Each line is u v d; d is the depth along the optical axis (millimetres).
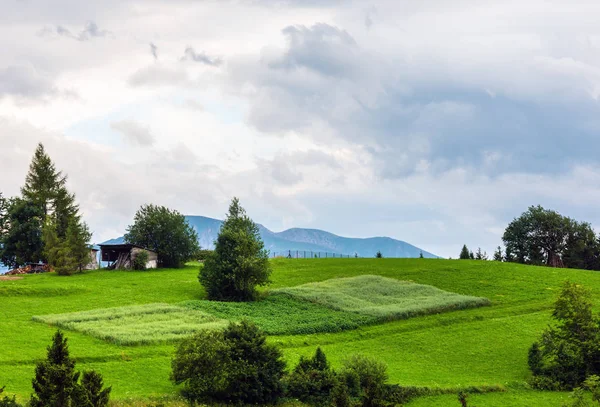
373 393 46500
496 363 63469
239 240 87875
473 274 105688
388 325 75188
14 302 81125
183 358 50125
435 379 58062
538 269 110938
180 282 100062
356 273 109750
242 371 49750
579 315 62031
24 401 43781
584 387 56219
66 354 43469
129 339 61906
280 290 91750
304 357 61562
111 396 47312
